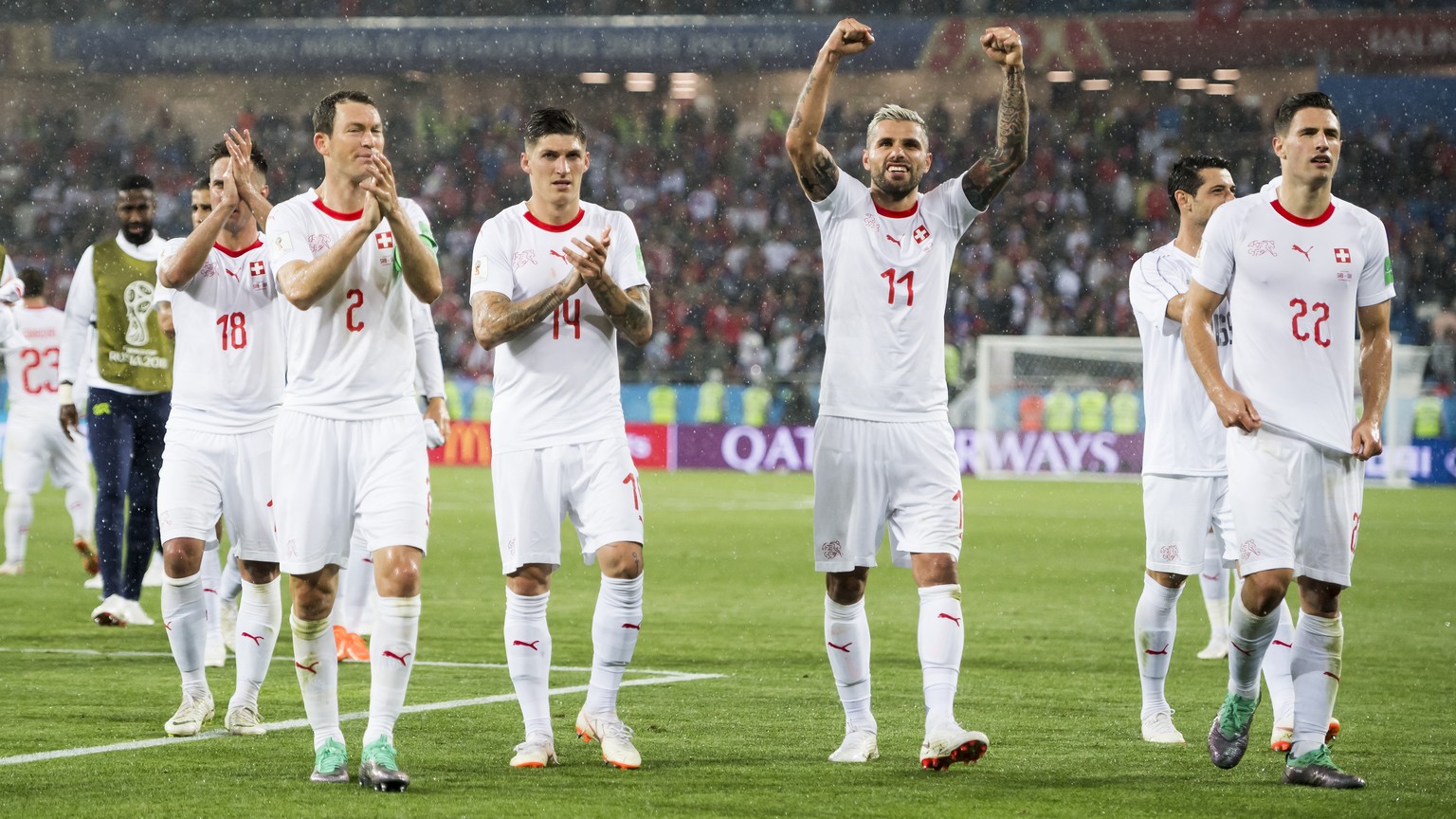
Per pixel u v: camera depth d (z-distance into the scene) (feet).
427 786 32.19
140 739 37.42
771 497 139.23
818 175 35.81
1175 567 39.37
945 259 36.29
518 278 35.63
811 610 68.64
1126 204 208.13
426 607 68.95
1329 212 33.99
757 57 207.00
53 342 76.48
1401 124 204.74
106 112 223.92
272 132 221.25
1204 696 46.73
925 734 34.68
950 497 35.65
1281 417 33.53
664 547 97.91
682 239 211.82
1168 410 39.96
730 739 38.42
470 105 227.81
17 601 68.33
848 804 30.83
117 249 56.03
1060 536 106.63
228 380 38.83
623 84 226.79
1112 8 202.80
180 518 38.32
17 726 39.14
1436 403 161.58
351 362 33.63
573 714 42.55
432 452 179.83
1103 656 55.36
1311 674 33.91
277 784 32.14
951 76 216.33
